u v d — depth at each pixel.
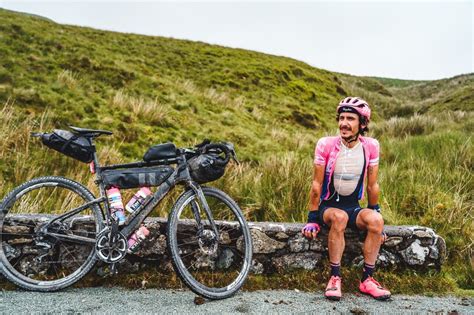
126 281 3.12
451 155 6.96
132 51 18.55
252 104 14.58
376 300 3.01
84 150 3.01
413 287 3.29
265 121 12.72
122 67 12.50
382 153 7.96
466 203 5.10
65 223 3.03
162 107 9.71
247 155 8.33
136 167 3.09
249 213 4.89
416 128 11.54
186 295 2.96
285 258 3.37
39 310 2.52
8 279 2.86
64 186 3.08
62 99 8.46
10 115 6.51
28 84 8.79
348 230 3.45
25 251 3.06
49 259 3.10
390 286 3.29
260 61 22.94
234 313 2.64
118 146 7.21
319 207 3.30
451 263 3.94
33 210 4.06
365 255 3.10
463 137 8.18
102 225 3.04
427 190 5.38
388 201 5.30
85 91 9.54
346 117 3.07
